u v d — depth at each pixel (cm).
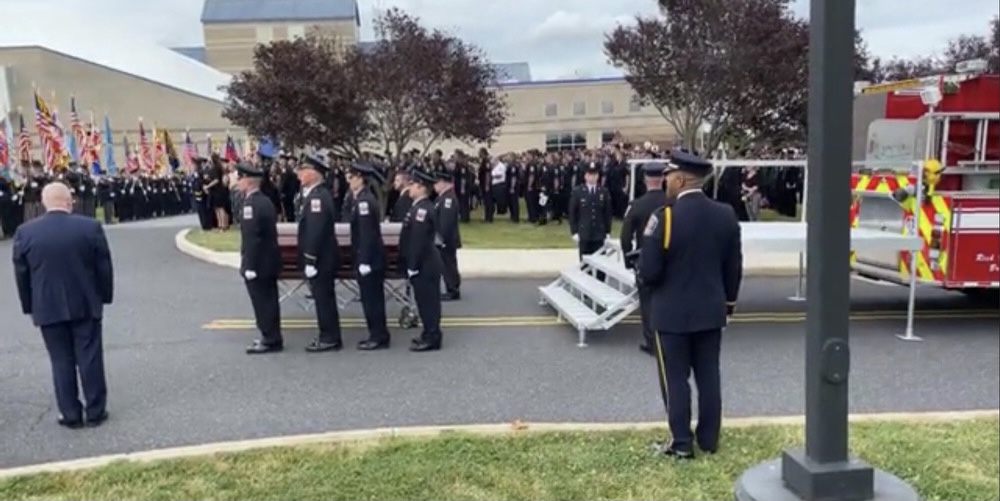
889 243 710
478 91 1884
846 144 294
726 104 1717
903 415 485
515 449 426
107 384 580
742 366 628
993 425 461
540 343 710
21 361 649
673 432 417
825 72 289
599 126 5094
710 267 417
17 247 477
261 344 681
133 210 2388
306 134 1783
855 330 762
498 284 1062
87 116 4497
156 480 389
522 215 2114
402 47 1791
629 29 1839
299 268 745
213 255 1264
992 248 734
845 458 309
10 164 2220
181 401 540
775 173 1900
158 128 4119
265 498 369
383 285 696
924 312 854
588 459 412
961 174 777
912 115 804
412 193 704
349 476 392
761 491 315
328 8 7969
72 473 397
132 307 885
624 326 782
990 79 772
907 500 306
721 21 1662
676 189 430
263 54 1809
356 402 536
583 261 877
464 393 556
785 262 1162
